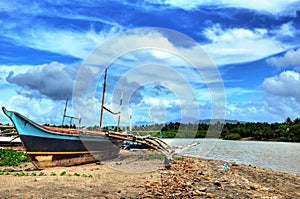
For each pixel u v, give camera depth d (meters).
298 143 57.34
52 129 12.17
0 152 17.03
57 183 8.29
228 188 9.52
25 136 10.98
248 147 41.47
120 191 7.71
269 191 10.05
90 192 7.45
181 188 8.59
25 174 9.73
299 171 17.38
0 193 6.82
